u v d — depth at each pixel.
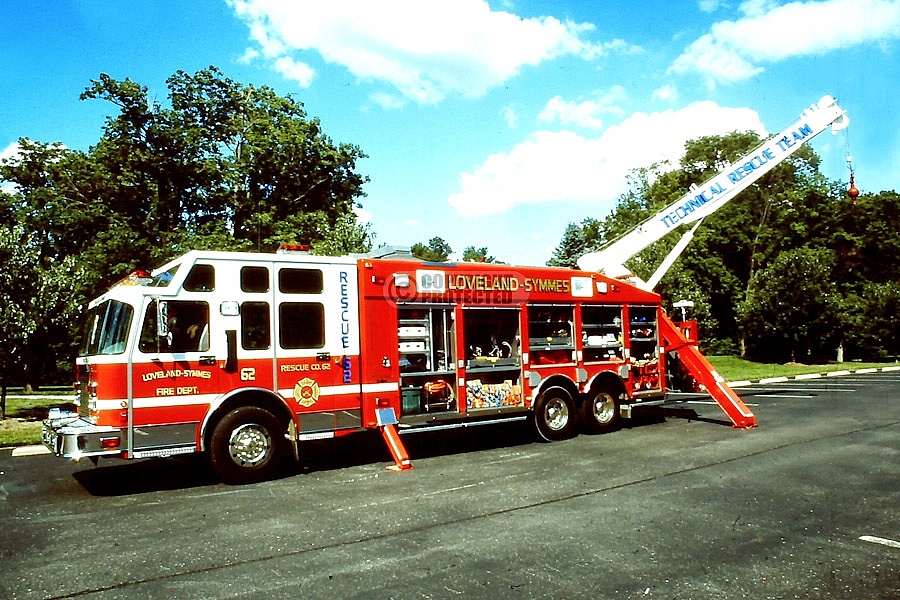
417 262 10.45
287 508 7.32
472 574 5.10
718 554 5.47
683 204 14.46
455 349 10.71
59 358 17.36
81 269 16.53
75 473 9.66
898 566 5.17
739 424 12.55
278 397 9.05
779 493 7.47
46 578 5.20
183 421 8.45
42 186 33.22
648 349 13.21
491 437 12.23
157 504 7.65
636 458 9.75
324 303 9.58
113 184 28.67
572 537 5.98
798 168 47.66
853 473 8.43
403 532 6.26
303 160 30.59
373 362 9.83
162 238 28.61
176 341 8.52
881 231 47.22
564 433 11.74
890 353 42.41
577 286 12.22
